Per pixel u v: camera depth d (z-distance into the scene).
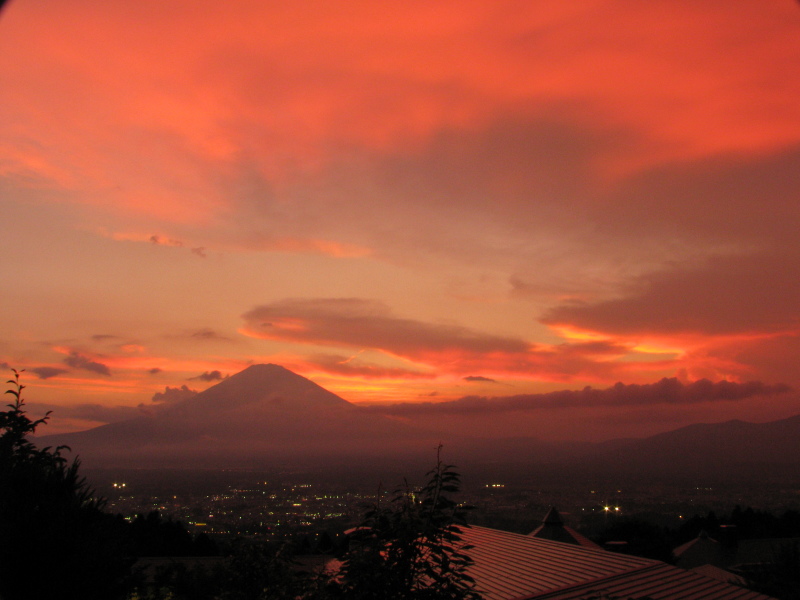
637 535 38.47
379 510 5.36
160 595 9.05
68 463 8.45
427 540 5.08
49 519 7.36
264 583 6.79
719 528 36.75
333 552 5.58
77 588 7.30
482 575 12.91
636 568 12.43
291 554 7.17
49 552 7.22
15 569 7.13
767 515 46.91
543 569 12.81
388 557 5.05
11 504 7.32
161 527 29.34
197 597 9.13
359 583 4.90
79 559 7.35
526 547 14.76
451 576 5.12
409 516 5.13
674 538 45.47
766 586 17.11
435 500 5.29
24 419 8.20
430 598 4.91
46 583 7.16
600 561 13.09
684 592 11.44
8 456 7.84
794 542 18.69
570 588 11.01
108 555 7.71
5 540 7.11
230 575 7.05
